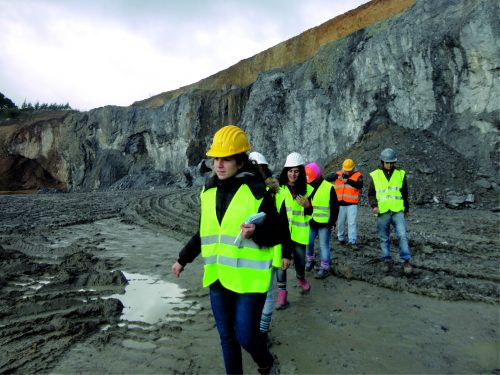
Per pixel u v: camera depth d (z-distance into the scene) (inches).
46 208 569.0
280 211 109.2
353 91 727.1
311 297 195.8
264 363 102.9
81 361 133.6
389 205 225.1
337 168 652.7
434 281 209.2
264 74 1031.6
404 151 565.3
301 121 869.2
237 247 97.5
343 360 133.5
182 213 492.1
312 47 1128.2
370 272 227.9
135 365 131.3
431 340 146.6
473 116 530.9
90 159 1724.9
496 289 193.6
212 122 1301.7
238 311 98.2
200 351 141.3
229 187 101.3
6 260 262.2
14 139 1915.6
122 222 452.8
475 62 527.5
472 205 437.7
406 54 623.8
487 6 521.3
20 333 154.0
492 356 134.4
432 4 620.4
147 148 1505.9
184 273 243.6
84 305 184.5
